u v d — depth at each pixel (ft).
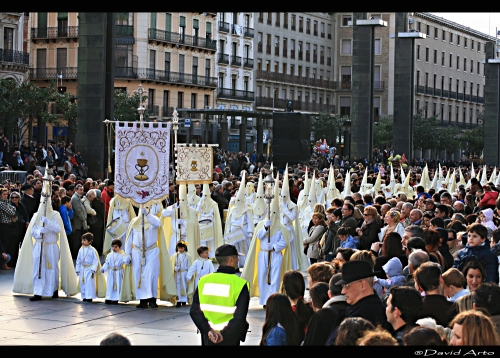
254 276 61.82
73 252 82.89
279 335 29.96
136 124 60.95
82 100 115.96
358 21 174.60
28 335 50.49
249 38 320.50
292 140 137.90
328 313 29.58
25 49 265.95
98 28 115.34
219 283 35.42
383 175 135.13
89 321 55.26
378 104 367.86
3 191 77.82
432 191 93.86
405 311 27.37
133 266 60.85
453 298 34.37
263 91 331.57
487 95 236.43
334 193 99.76
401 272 39.96
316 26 361.92
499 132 236.43
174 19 277.85
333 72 373.81
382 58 367.04
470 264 35.45
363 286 29.37
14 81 200.64
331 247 65.62
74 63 262.47
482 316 23.44
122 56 266.36
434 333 23.17
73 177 93.25
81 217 82.58
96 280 63.05
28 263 64.13
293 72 349.00
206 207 80.43
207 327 35.09
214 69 300.20
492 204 75.10
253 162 210.79
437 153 358.23
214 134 296.30
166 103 277.64
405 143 189.57
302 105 353.92
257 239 61.46
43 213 63.62
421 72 383.65
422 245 42.19
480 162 300.81
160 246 61.05
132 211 82.89
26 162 151.12
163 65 275.80
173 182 80.02
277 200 61.26
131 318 56.39
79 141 116.37
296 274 33.24
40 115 206.18
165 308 60.64
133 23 266.16
